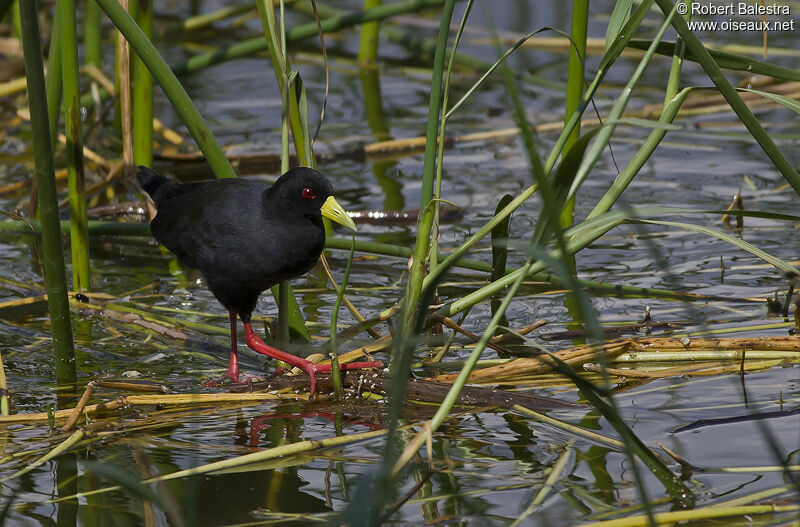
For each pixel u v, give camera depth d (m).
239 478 6.80
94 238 13.28
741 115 6.96
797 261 11.01
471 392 8.14
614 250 12.03
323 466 6.96
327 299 10.91
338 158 15.80
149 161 13.54
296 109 9.31
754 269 11.09
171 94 8.66
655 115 16.45
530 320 10.05
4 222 11.98
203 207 9.28
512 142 16.06
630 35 6.91
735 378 8.30
